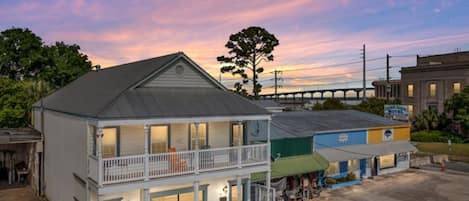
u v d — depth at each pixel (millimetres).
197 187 16953
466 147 45406
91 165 15273
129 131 17234
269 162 19562
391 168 32219
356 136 29406
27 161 25656
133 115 15086
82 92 20922
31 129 24703
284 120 29125
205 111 17172
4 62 35375
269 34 54531
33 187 23812
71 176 17750
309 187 24250
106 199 16266
